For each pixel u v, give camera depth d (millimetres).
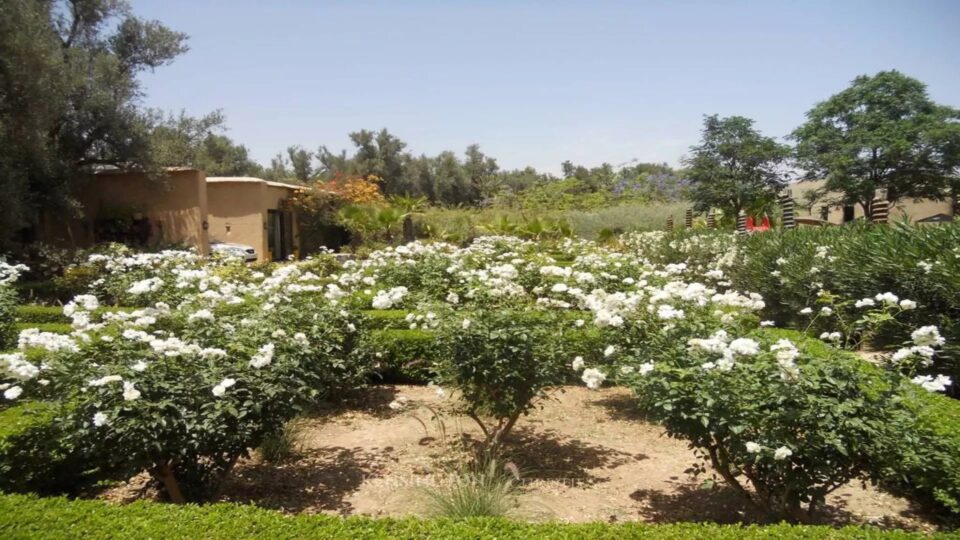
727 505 3455
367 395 5719
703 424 2756
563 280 5918
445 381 4121
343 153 37781
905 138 17250
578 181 34500
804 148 19406
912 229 6195
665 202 29453
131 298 7145
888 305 3928
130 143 15867
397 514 3373
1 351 5566
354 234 21828
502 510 3287
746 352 2861
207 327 3838
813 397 2650
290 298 5367
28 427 3176
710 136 21266
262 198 19250
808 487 2857
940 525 3160
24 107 12445
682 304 4199
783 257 8070
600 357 4648
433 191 36531
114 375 2906
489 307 4457
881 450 2674
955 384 4891
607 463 4129
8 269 6684
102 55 15547
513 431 4742
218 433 3045
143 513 2475
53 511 2469
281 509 3447
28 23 12109
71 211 15133
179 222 16984
